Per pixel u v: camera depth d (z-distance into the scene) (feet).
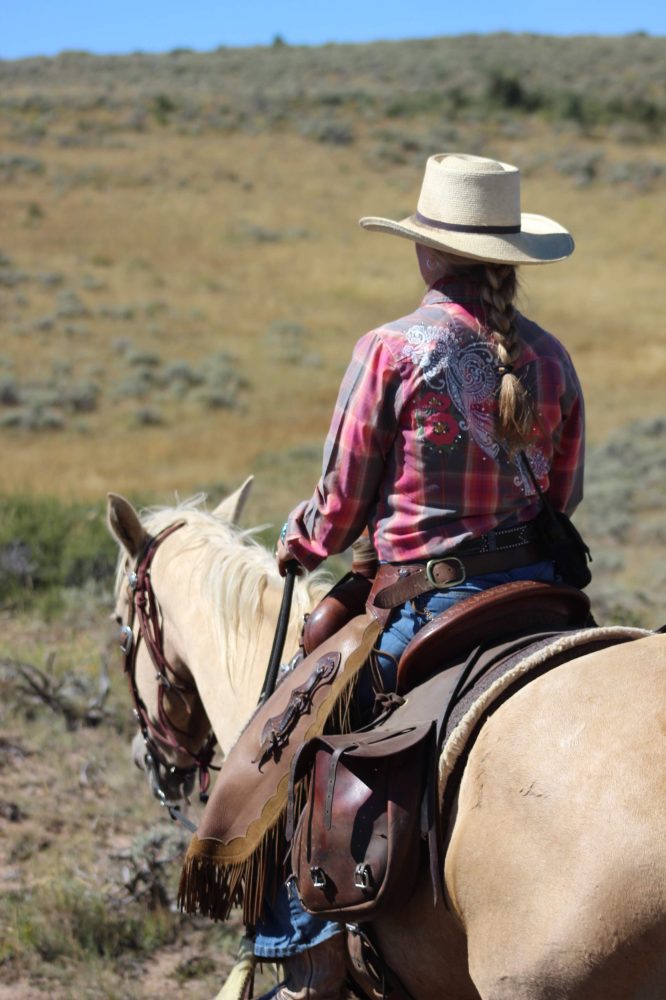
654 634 11.56
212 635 16.30
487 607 11.69
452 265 12.46
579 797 9.75
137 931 23.04
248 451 130.72
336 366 188.55
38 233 256.11
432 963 11.60
